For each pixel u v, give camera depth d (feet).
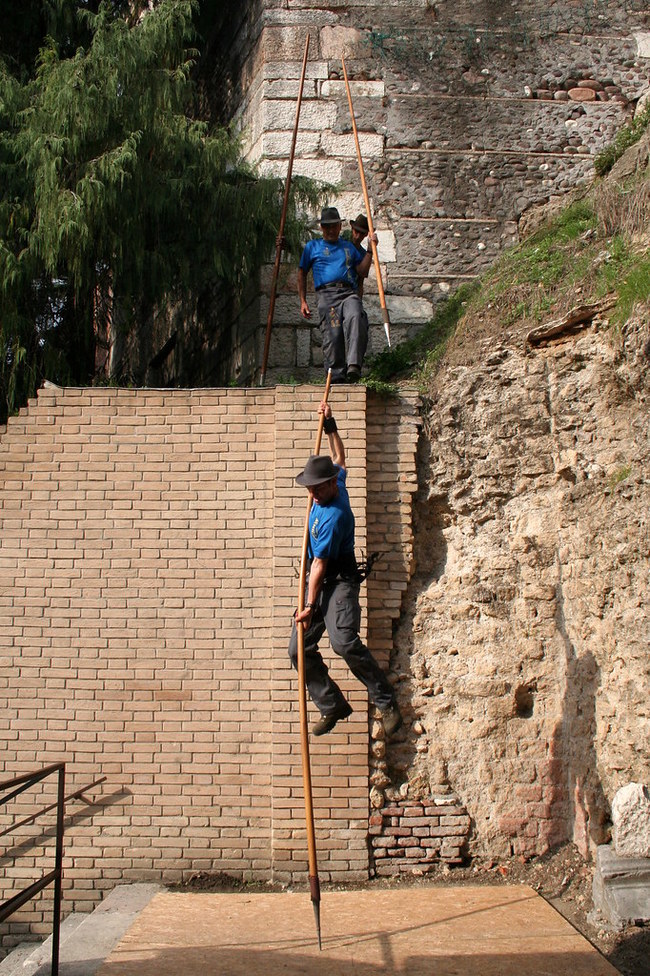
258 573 25.26
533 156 36.42
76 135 29.58
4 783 17.57
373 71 36.19
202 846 24.27
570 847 23.57
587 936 19.52
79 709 25.03
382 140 35.91
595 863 21.74
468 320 27.84
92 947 20.21
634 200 25.57
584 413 24.43
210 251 32.07
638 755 20.98
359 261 30.30
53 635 25.34
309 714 24.29
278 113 35.45
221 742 24.67
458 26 36.83
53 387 26.45
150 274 31.68
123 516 25.73
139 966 17.95
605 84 37.11
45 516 25.80
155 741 24.79
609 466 23.22
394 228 35.55
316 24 36.17
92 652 25.22
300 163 35.29
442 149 36.11
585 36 37.32
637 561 21.43
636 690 21.11
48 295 32.14
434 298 35.27
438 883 23.31
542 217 33.81
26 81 35.06
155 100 31.14
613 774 21.86
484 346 26.45
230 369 36.81
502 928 19.56
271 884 23.79
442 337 29.60
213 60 41.96
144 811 24.52
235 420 25.93
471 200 35.96
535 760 24.23
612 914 19.61
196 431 25.96
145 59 30.81
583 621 23.71
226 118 39.96
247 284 35.01
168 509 25.70
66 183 30.07
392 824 24.03
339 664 24.45
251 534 25.45
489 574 25.26
